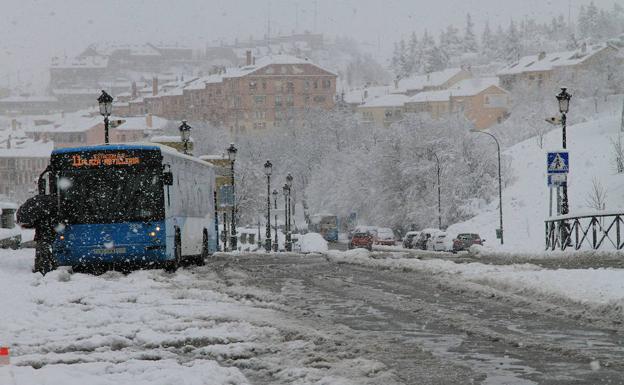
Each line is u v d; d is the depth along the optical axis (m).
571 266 30.73
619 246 33.97
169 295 21.02
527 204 89.94
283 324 15.28
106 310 17.81
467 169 109.94
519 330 14.49
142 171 29.55
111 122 41.16
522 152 110.44
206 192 39.69
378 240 98.31
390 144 118.25
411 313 17.17
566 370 10.80
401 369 10.98
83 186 29.41
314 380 10.30
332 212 147.62
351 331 14.38
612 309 16.64
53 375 10.15
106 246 29.17
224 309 17.95
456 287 21.91
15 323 16.05
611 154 90.38
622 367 10.98
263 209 139.12
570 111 150.38
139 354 12.48
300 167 167.75
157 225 29.41
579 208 77.25
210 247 40.41
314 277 27.52
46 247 29.16
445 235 76.62
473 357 11.88
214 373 10.45
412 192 113.94
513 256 41.41
